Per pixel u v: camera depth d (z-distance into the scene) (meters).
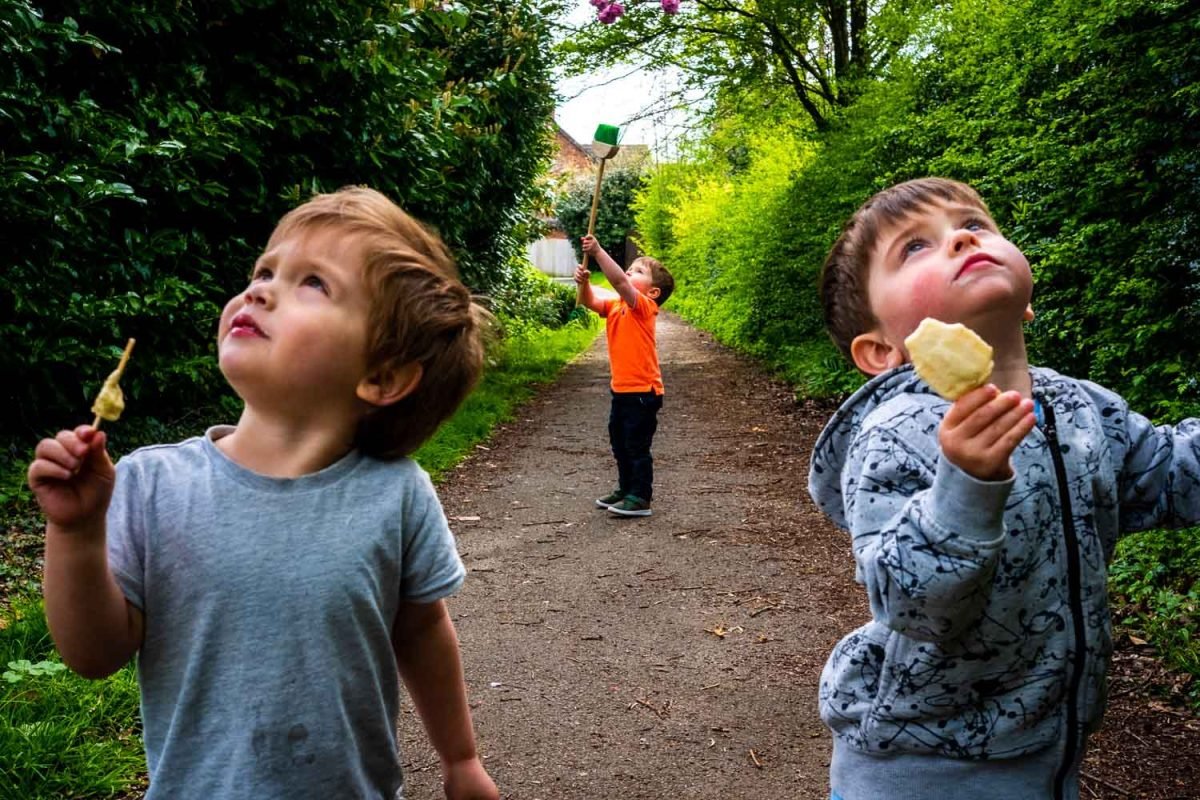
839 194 10.62
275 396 1.38
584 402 11.01
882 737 1.46
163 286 5.84
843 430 1.62
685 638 3.98
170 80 6.13
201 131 5.84
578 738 3.13
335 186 7.44
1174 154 4.61
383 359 1.42
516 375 12.84
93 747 2.69
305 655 1.31
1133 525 1.62
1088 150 5.12
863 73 12.39
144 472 1.36
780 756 3.02
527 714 3.30
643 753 3.04
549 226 15.07
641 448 5.96
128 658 1.32
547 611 4.30
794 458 7.73
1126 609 3.83
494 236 12.44
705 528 5.68
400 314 1.42
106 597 1.24
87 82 5.79
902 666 1.42
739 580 4.72
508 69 11.37
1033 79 6.21
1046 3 6.04
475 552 5.21
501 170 11.90
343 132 7.04
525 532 5.60
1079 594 1.41
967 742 1.40
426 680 1.58
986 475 1.19
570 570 4.89
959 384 1.19
